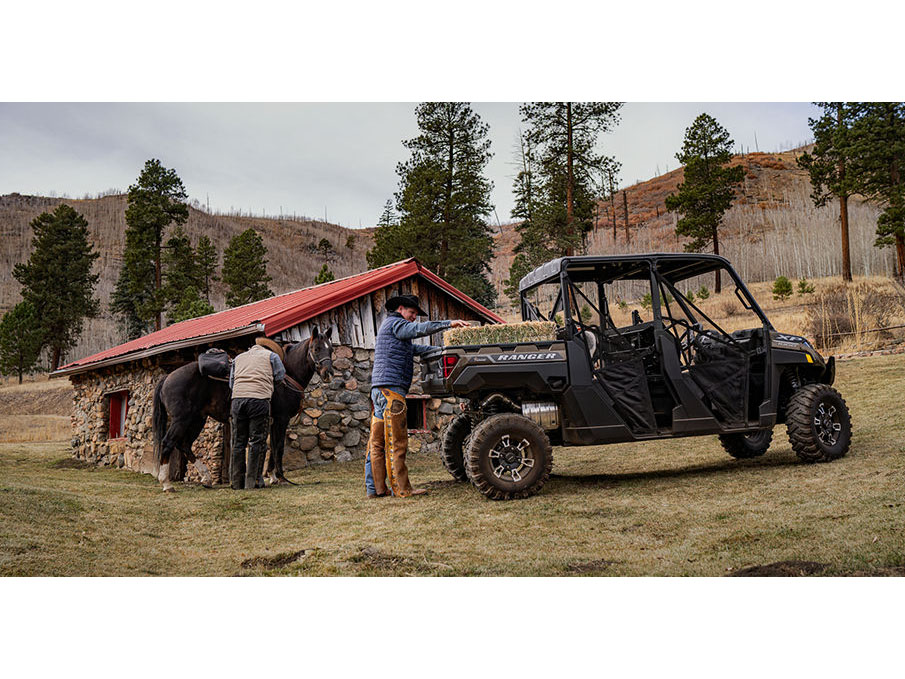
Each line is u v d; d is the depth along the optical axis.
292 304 10.88
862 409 8.75
